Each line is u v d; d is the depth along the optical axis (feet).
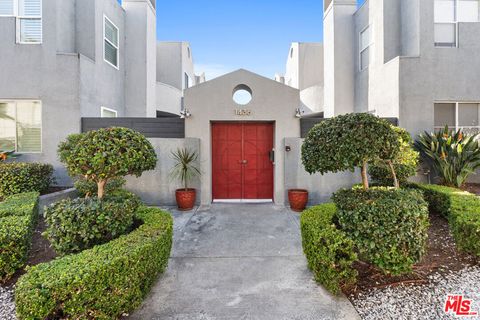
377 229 8.79
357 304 8.44
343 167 10.02
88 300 6.74
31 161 22.00
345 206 9.77
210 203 21.58
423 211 9.27
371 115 10.23
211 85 21.34
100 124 22.43
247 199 22.72
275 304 8.54
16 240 9.61
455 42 23.65
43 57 22.08
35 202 13.99
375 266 9.53
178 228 15.96
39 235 13.51
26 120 22.30
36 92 22.09
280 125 21.42
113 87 28.53
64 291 6.45
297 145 21.15
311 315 7.98
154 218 11.24
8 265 9.42
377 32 26.73
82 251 8.53
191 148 21.06
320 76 45.68
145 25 31.78
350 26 32.94
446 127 21.40
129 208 10.44
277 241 13.89
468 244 10.57
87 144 9.82
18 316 6.33
